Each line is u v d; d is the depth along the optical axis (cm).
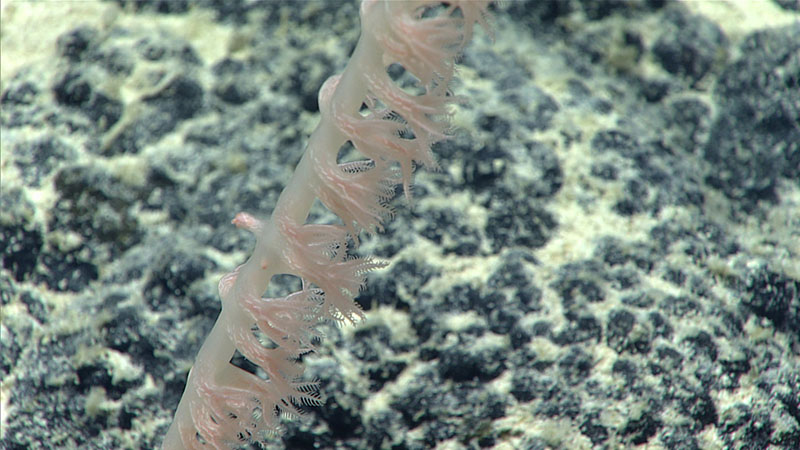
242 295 48
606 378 60
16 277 65
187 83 69
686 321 61
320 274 47
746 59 74
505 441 60
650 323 61
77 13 73
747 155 71
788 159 70
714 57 75
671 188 65
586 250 63
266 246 48
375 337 61
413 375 61
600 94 72
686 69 75
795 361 62
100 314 63
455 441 60
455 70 45
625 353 60
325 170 46
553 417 60
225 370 50
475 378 61
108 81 69
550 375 60
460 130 65
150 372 62
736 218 69
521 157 64
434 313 61
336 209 47
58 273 65
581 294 62
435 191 64
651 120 73
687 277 63
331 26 73
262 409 50
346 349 61
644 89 75
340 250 48
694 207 65
